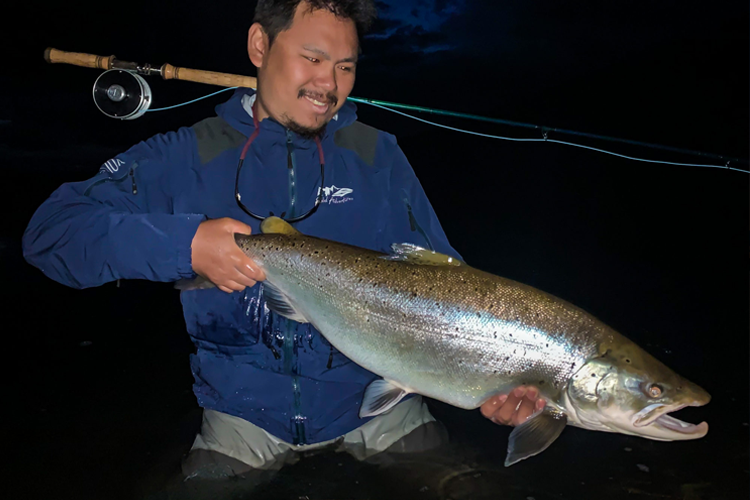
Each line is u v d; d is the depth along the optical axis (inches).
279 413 37.6
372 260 35.3
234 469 37.4
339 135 40.2
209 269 32.5
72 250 32.7
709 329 61.3
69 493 36.1
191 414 46.9
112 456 40.5
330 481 36.7
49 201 34.4
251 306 36.5
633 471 38.4
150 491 36.3
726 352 56.0
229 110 39.0
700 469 38.6
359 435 39.6
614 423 34.0
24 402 47.9
